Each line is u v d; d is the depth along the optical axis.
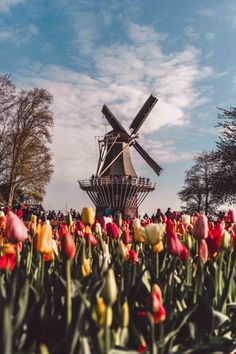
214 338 2.80
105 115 46.38
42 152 50.28
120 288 2.93
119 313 2.50
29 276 3.64
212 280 3.65
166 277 3.48
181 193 62.69
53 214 22.06
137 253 5.25
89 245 4.67
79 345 2.23
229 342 2.81
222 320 2.95
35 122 49.56
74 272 3.46
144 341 2.52
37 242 3.36
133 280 3.18
